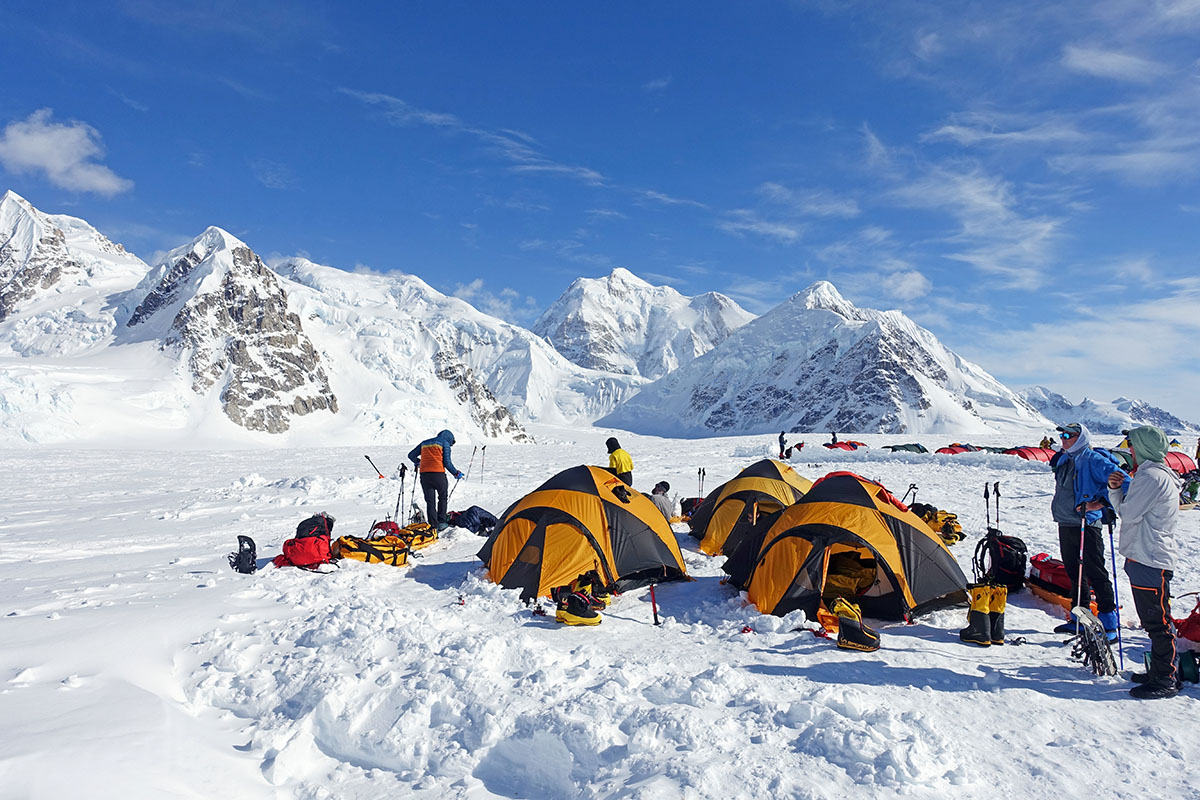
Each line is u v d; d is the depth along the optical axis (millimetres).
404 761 4461
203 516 15781
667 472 25688
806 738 4344
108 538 12609
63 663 5230
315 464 39906
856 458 28750
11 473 33562
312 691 5031
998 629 6625
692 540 11727
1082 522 6613
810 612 7273
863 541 7406
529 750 4387
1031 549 10438
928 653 6289
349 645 5898
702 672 5551
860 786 3846
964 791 3885
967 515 13539
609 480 9242
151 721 4301
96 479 29859
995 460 24703
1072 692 5363
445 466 12211
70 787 3352
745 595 8133
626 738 4418
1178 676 5449
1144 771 4160
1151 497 5301
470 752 4461
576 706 4754
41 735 3840
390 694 5000
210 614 6910
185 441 99625
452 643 5898
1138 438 5434
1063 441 7016
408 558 10188
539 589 8141
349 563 9406
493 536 9242
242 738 4676
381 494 19219
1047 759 4289
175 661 5820
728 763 4035
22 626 6156
